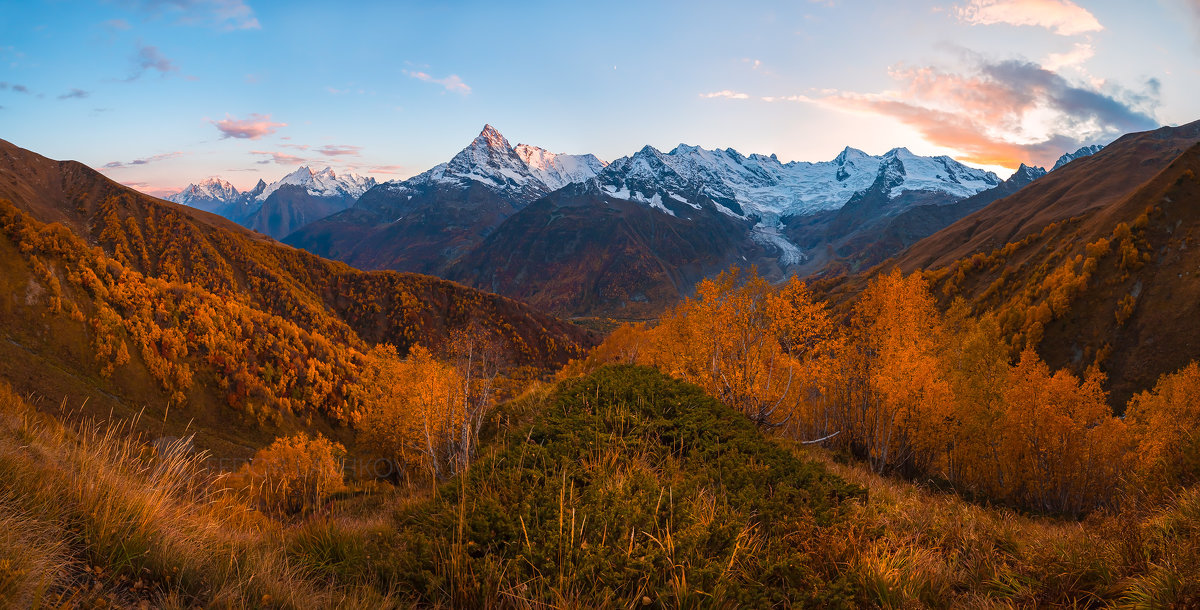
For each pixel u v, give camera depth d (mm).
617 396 11398
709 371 20125
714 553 5543
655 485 6617
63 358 104000
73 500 3957
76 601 3104
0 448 4035
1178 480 13750
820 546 5730
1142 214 108938
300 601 4066
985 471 30297
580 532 5398
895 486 13234
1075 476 29609
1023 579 5461
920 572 5480
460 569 4922
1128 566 5230
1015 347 104500
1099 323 100188
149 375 109688
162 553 3789
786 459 8906
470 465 7793
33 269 112438
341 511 6641
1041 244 138625
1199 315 91562
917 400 25906
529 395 17875
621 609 4555
